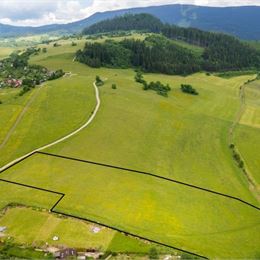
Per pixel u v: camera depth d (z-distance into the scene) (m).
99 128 151.62
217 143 157.12
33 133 147.00
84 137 142.88
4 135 146.62
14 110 169.62
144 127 159.75
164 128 162.75
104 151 133.62
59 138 142.12
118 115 167.00
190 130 166.38
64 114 164.25
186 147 149.00
